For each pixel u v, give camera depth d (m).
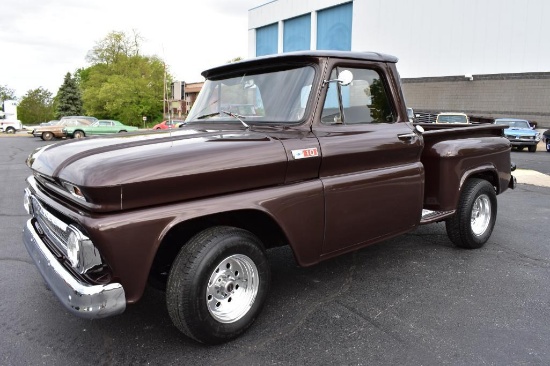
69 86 65.31
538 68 25.53
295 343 2.92
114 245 2.31
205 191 2.62
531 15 25.56
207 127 3.56
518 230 5.87
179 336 3.00
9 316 3.30
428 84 30.44
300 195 3.01
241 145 2.79
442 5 29.34
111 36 65.06
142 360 2.71
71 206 2.56
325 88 3.22
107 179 2.27
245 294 2.94
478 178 4.86
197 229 2.90
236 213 2.83
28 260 4.54
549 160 17.41
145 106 60.66
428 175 4.39
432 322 3.23
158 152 2.53
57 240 2.81
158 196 2.45
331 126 3.28
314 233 3.13
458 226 4.67
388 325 3.18
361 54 3.53
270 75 3.45
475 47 28.14
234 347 2.86
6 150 21.05
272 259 4.59
